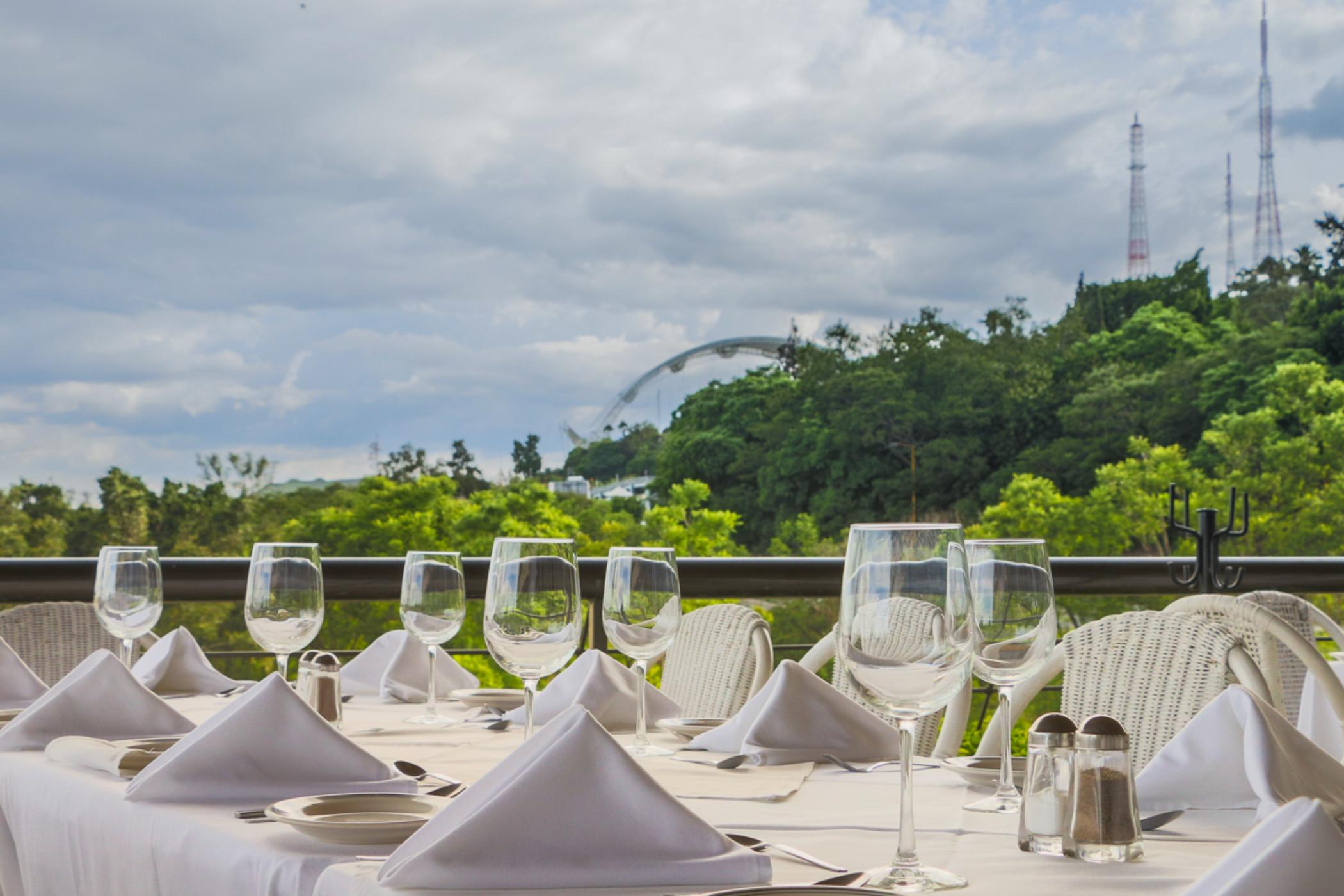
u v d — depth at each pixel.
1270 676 1.97
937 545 0.90
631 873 0.88
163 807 1.14
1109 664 1.81
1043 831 1.01
